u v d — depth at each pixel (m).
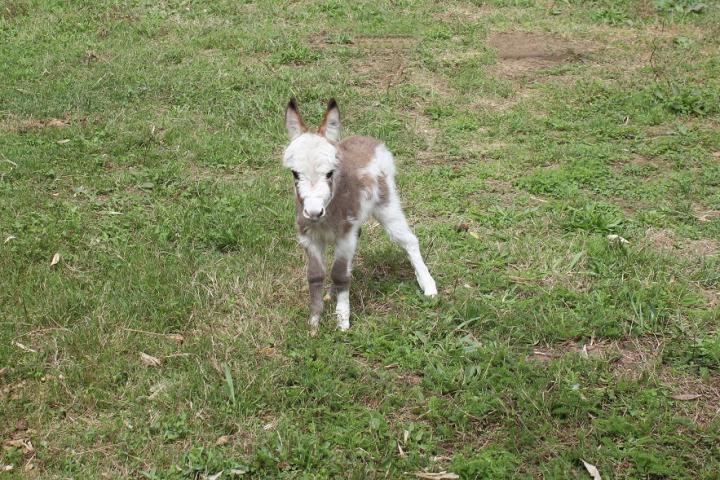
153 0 8.55
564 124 6.33
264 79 6.85
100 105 6.53
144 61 7.14
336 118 4.48
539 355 4.50
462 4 8.52
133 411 4.25
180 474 4.02
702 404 4.27
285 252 5.07
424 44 7.56
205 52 7.45
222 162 5.94
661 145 6.07
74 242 5.16
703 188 5.62
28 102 6.52
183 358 4.47
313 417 4.22
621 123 6.39
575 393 4.25
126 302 4.75
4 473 4.02
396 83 6.86
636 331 4.57
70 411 4.27
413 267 4.90
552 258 5.04
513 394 4.27
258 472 4.04
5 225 5.26
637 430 4.13
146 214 5.43
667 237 5.23
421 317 4.68
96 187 5.66
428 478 4.00
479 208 5.49
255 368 4.42
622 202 5.55
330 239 4.57
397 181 5.68
